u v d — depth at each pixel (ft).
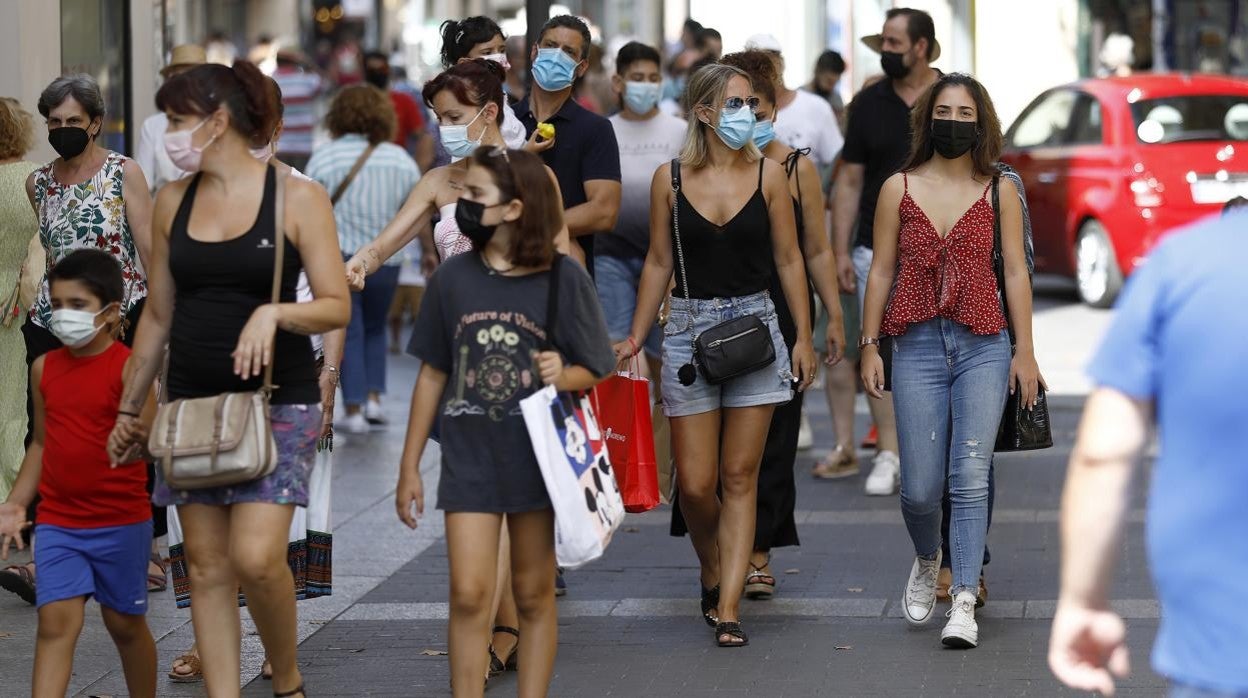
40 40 108.37
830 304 78.84
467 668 56.65
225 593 57.26
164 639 75.56
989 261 72.33
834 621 77.25
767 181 73.82
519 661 58.23
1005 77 254.27
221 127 55.01
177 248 55.42
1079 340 165.99
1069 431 125.80
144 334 57.00
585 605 81.51
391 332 184.24
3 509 57.93
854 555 90.38
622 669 70.23
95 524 57.57
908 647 72.59
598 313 56.85
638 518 102.58
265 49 272.31
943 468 73.41
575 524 54.95
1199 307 34.30
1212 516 33.83
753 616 78.43
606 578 87.10
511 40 160.66
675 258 74.54
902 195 72.79
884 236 73.72
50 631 57.88
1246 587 33.53
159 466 56.54
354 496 108.06
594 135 78.79
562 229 58.18
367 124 127.03
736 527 74.23
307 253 55.98
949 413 73.41
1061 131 192.24
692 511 75.61
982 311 71.72
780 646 73.26
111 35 122.93
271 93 56.24
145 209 80.02
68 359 57.77
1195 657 33.81
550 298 56.18
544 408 55.06
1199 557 33.88
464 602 56.29
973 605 72.33
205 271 55.31
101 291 56.90
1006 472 113.09
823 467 112.78
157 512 82.28
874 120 100.48
